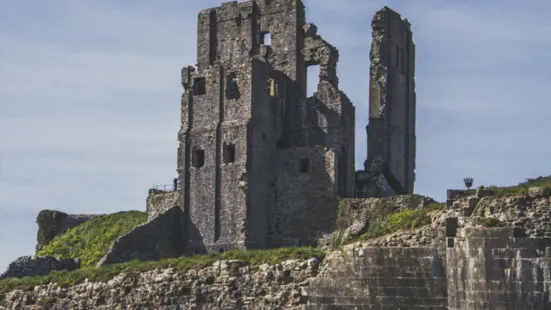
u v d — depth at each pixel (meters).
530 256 196.25
